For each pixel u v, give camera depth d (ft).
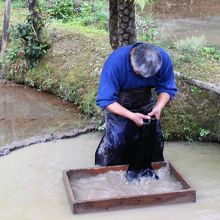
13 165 14.20
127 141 13.29
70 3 28.19
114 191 12.66
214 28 27.81
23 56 21.11
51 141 15.69
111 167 13.30
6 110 18.30
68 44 20.98
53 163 14.32
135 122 12.73
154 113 12.85
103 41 20.98
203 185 13.17
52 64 20.21
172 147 15.31
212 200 12.44
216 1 35.45
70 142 15.62
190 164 14.26
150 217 11.75
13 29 21.21
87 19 26.09
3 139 15.84
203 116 15.62
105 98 12.50
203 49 20.62
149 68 11.80
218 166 14.15
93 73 18.47
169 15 31.22
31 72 20.63
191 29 27.40
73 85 18.66
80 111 17.90
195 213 11.92
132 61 12.00
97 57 19.35
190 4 34.27
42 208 12.17
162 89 13.03
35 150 15.07
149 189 12.75
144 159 13.08
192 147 15.29
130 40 15.62
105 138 13.74
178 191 12.14
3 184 13.21
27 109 18.34
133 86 12.86
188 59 18.67
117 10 15.65
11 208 12.17
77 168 13.44
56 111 18.04
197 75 17.01
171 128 15.61
